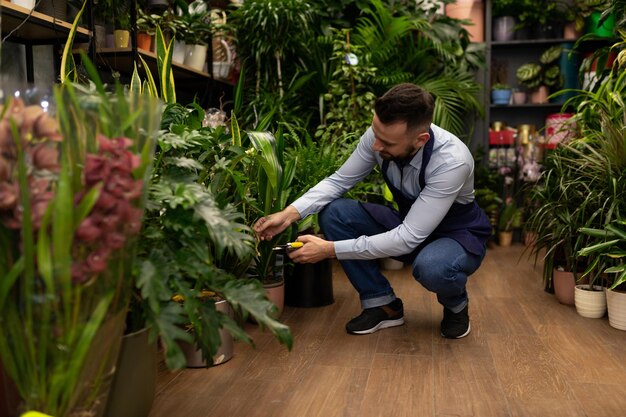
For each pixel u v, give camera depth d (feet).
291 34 11.89
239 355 6.43
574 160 8.25
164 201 4.31
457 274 6.66
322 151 9.26
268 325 4.15
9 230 2.94
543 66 14.74
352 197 10.45
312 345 6.78
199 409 5.05
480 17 14.70
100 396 3.51
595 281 8.34
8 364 3.11
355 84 12.48
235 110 8.55
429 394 5.36
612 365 6.09
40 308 2.99
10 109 2.96
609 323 7.59
